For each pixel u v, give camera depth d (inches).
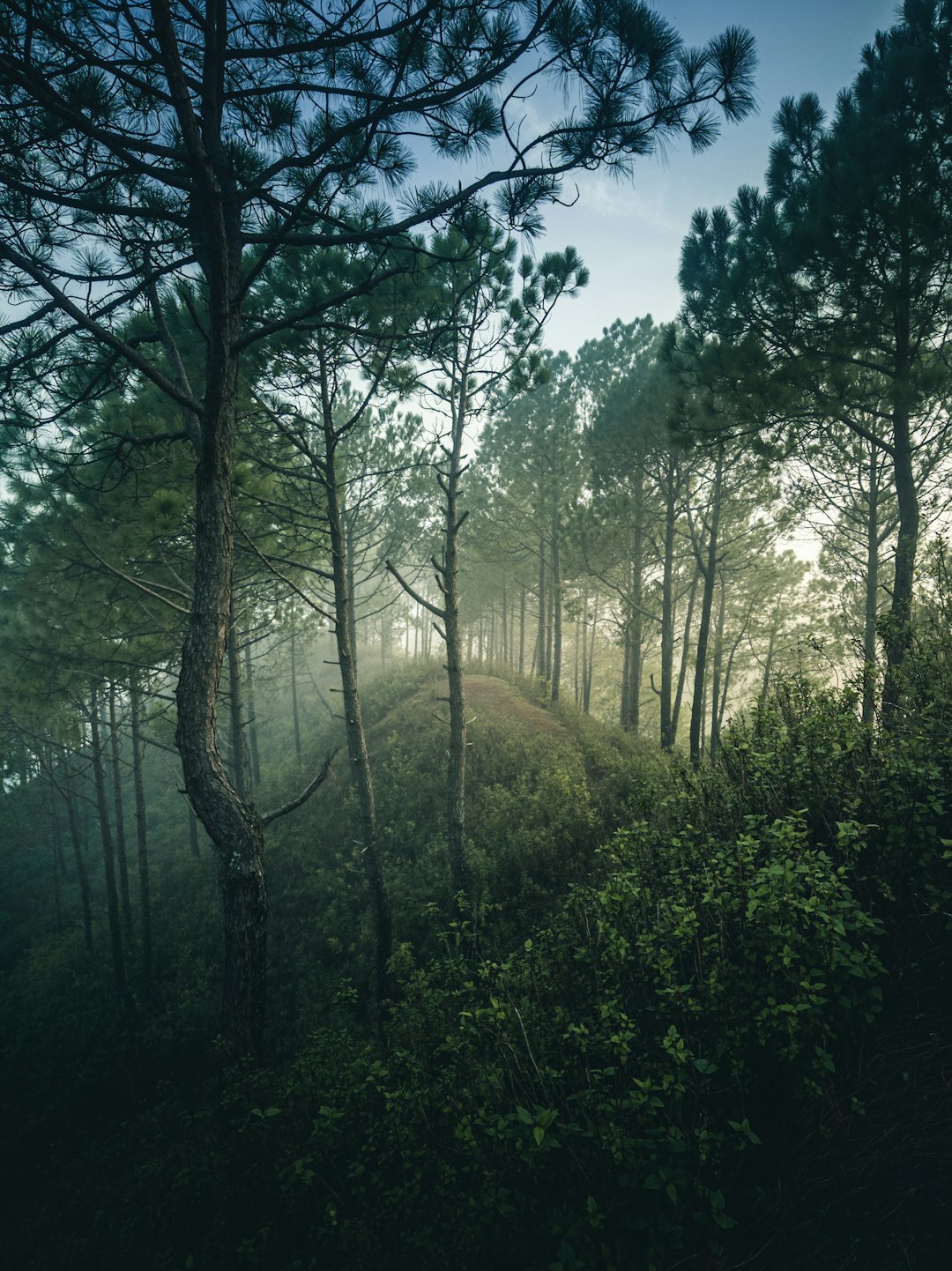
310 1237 135.6
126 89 181.2
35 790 879.7
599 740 614.9
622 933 153.5
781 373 307.4
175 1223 165.9
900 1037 122.3
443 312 325.7
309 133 194.4
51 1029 449.1
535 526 804.0
